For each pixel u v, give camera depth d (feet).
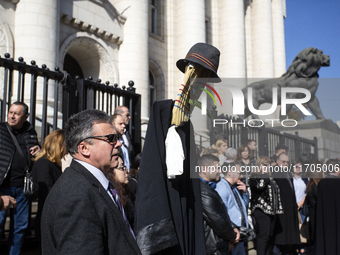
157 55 47.26
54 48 28.09
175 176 6.05
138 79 38.27
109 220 4.53
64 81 14.20
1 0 26.53
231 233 9.90
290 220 15.65
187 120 6.18
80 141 4.99
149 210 5.69
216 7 57.72
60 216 4.19
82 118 5.12
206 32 56.44
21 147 11.19
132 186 11.16
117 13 37.99
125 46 38.73
